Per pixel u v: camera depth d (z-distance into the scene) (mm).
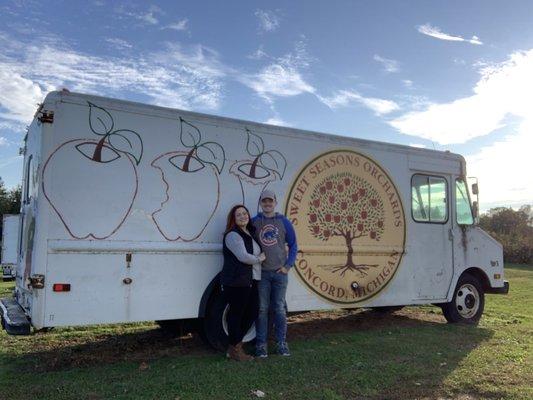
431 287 8484
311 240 7172
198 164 6293
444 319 9344
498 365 5938
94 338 7289
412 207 8367
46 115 5387
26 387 4891
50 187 5367
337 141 7570
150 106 6023
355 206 7676
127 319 5699
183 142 6211
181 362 5891
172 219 6043
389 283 7965
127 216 5758
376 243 7859
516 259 31328
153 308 5859
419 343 6996
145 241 5848
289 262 6281
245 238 5941
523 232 35719
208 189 6336
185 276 6098
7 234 7617
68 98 5531
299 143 7184
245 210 6012
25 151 6445
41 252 5277
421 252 8398
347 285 7488
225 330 6340
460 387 5129
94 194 5582
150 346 6816
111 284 5625
